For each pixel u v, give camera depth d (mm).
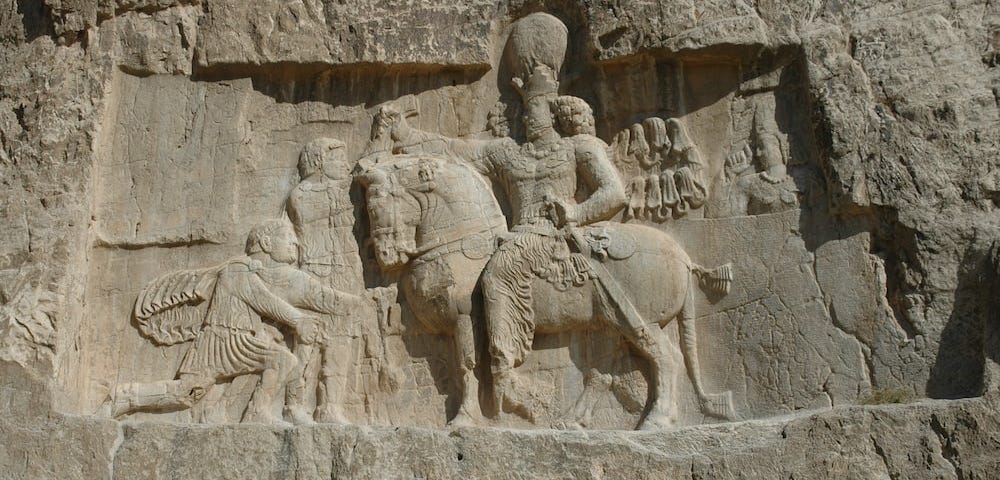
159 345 6602
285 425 6262
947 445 5809
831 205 6352
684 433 6102
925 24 6441
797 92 6594
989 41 6391
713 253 6516
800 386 6270
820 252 6387
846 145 6305
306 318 6598
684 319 6473
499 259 6496
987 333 5957
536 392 6445
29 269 6434
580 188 6680
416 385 6551
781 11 6582
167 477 6059
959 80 6332
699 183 6566
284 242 6680
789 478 5883
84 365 6543
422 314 6562
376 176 6680
